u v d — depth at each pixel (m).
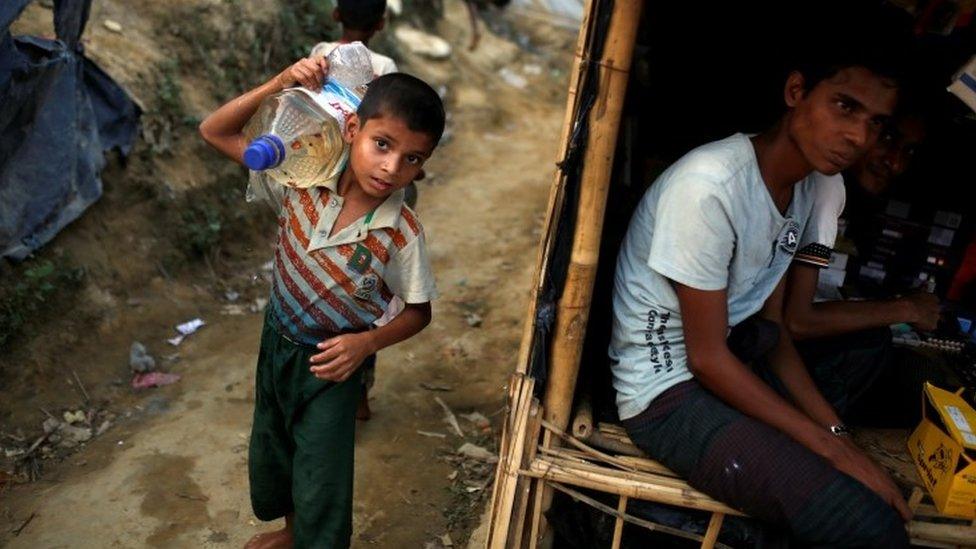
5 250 3.29
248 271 4.47
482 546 2.67
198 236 4.28
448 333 4.04
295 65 1.94
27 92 3.16
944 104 2.49
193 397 3.39
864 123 1.80
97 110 3.87
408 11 8.48
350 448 2.14
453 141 7.14
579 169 2.02
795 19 3.09
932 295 2.43
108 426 3.18
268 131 1.92
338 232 1.92
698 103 3.27
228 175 4.70
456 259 4.96
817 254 2.19
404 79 1.77
